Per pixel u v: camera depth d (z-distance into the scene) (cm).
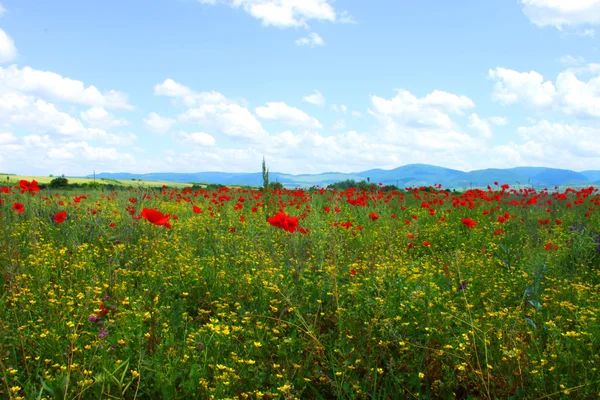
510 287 487
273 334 371
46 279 417
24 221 747
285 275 472
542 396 276
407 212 1160
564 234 728
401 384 311
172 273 523
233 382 285
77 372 280
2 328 292
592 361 291
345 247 634
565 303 387
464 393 322
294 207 1048
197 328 402
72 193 1180
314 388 307
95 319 349
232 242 597
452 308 372
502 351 318
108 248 645
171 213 1122
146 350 317
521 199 1285
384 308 361
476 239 773
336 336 375
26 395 265
